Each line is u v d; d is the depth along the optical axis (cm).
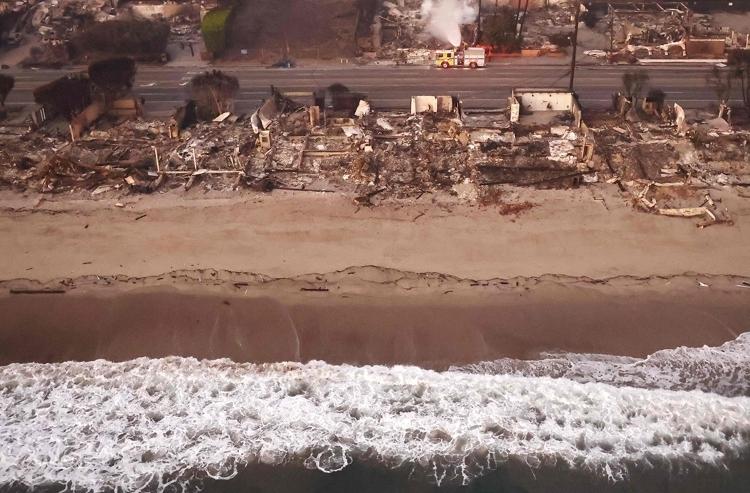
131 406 2597
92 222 3531
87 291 3084
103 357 2808
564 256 3241
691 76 5316
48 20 6575
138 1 6981
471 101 4931
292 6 6456
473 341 2836
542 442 2434
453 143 4194
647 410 2531
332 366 2747
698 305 2969
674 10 6694
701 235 3350
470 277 3131
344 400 2603
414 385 2656
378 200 3662
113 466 2380
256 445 2452
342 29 6144
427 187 3769
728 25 6391
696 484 2281
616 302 2991
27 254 3316
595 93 5041
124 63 4775
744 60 5241
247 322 2933
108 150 4231
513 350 2800
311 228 3453
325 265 3212
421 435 2472
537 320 2917
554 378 2673
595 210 3538
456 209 3581
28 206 3672
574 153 4050
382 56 5919
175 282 3122
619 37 6197
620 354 2770
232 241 3375
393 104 4900
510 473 2338
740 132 4294
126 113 4734
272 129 4406
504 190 3722
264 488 2306
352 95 4762
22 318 2967
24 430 2506
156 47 5941
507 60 5831
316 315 2959
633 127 4391
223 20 5919
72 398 2633
